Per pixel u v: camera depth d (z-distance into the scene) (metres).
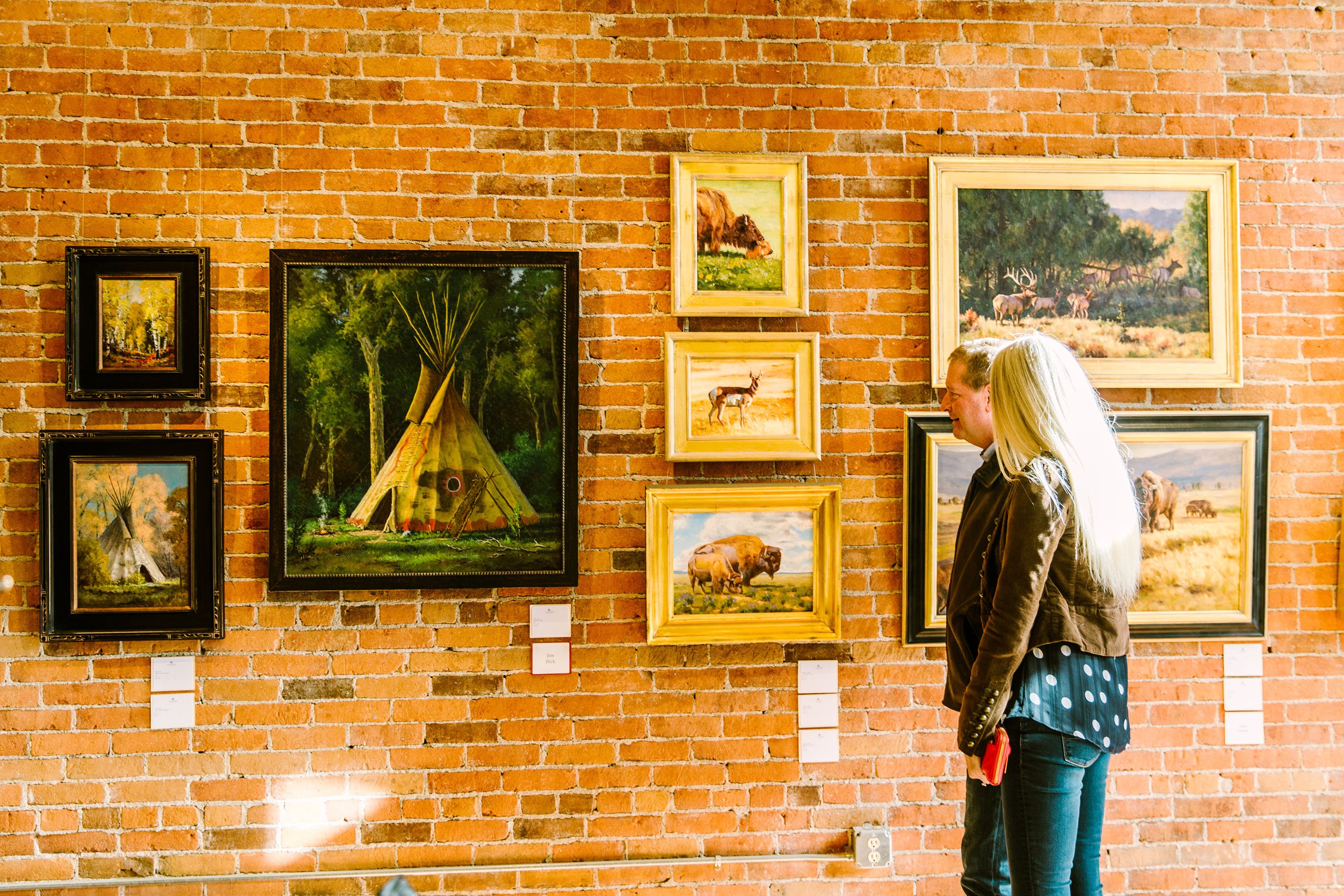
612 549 2.56
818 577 2.58
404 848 2.51
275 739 2.49
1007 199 2.61
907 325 2.62
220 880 2.47
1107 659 1.80
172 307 2.49
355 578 2.47
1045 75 2.63
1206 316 2.63
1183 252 2.63
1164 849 2.62
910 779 2.60
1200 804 2.63
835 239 2.61
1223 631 2.63
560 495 2.52
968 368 1.99
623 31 2.58
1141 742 2.63
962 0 2.63
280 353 2.47
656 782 2.56
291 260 2.47
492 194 2.56
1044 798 1.76
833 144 2.62
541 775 2.54
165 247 2.48
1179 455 2.63
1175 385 2.62
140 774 2.47
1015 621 1.66
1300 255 2.67
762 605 2.56
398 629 2.52
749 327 2.60
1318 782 2.63
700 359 2.56
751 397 2.57
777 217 2.58
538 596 2.55
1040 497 1.68
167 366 2.48
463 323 2.52
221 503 2.46
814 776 2.58
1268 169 2.67
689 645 2.57
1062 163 2.60
